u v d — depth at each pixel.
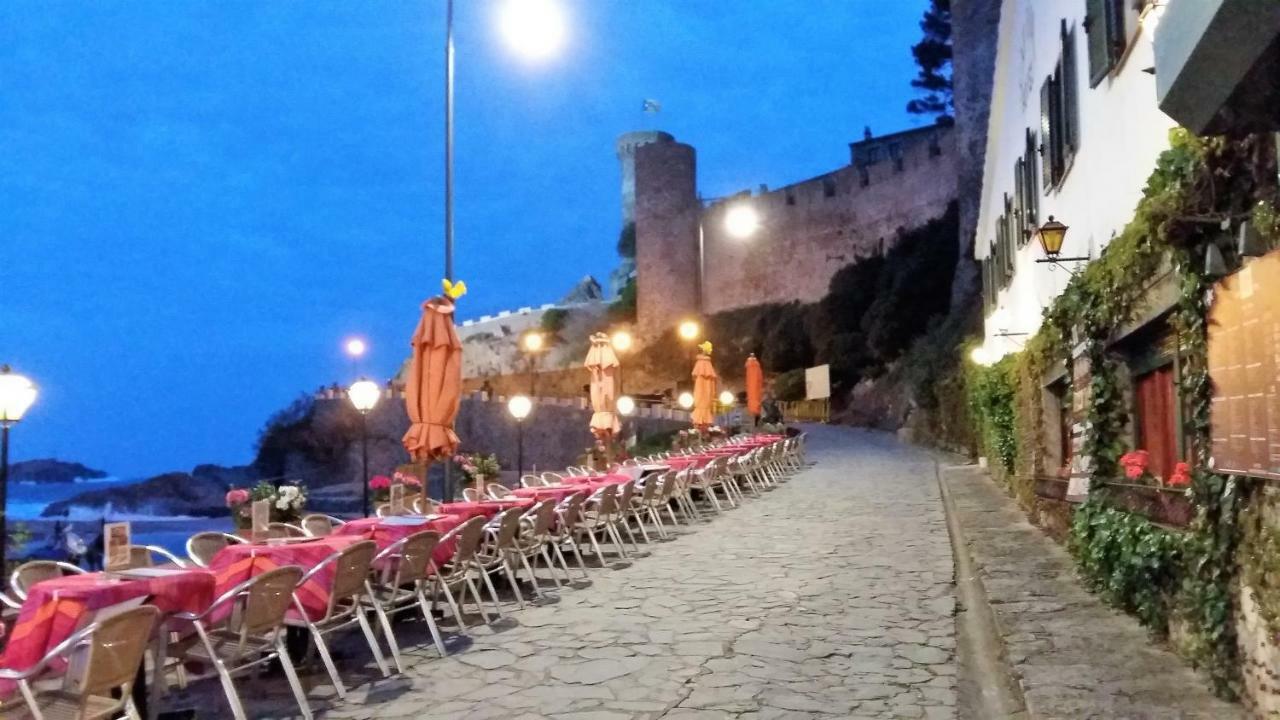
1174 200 4.95
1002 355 15.54
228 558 5.99
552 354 82.06
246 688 5.98
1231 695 4.59
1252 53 2.65
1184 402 5.40
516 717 5.19
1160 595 5.68
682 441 23.75
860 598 8.10
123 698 4.16
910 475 19.77
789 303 59.78
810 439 33.59
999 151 17.53
